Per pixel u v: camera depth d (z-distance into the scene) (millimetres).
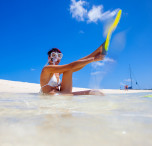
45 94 3121
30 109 1167
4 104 1498
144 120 766
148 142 478
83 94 3080
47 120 782
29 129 624
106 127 643
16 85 7234
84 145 461
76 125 679
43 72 3225
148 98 2145
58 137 529
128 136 531
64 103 1566
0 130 616
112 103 1538
